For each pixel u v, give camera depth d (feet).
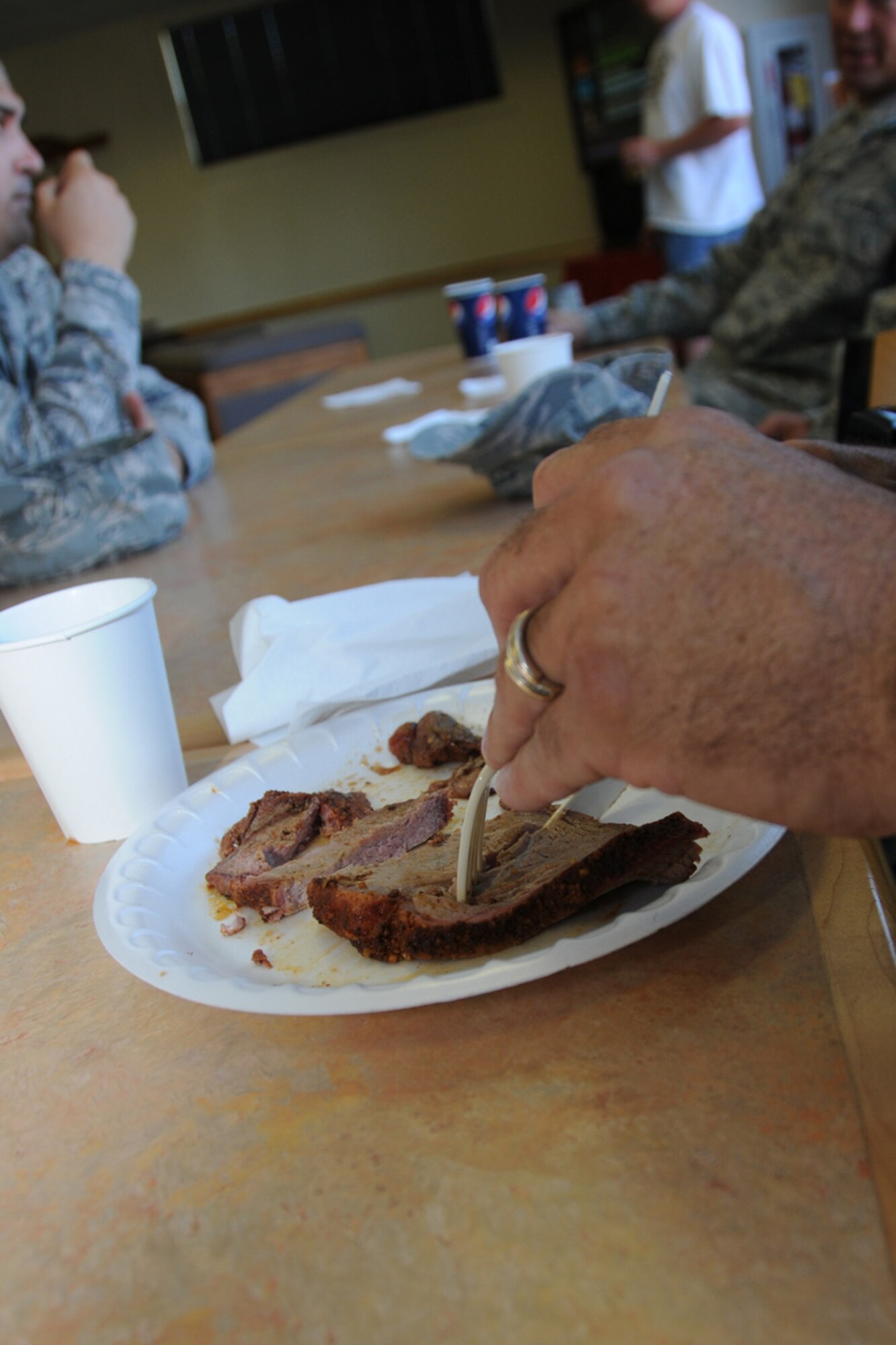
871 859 1.99
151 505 5.71
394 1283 1.34
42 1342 1.36
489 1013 1.80
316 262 29.68
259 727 3.17
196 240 29.58
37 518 5.44
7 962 2.28
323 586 4.46
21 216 6.18
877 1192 1.33
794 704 1.40
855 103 9.07
